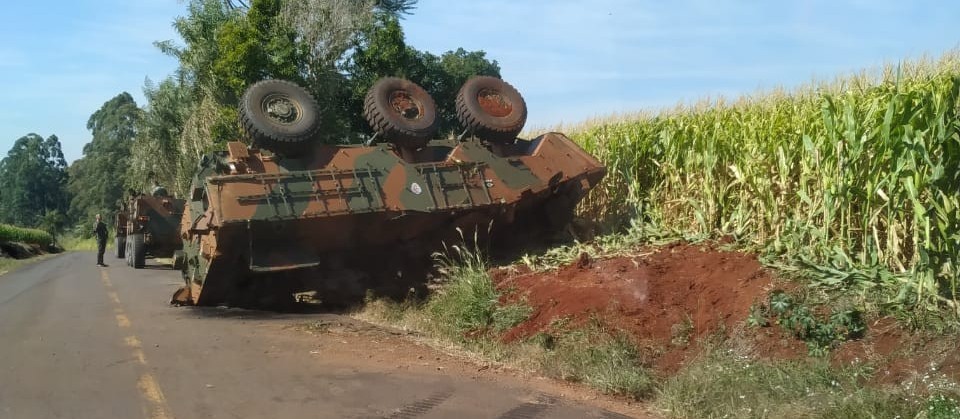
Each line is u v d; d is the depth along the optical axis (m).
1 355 9.14
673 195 12.78
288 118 11.62
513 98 13.29
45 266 30.19
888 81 9.48
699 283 9.20
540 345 8.83
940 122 7.91
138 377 7.90
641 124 14.23
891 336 7.43
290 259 11.38
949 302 7.69
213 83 24.77
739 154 11.08
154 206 27.52
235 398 7.09
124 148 81.12
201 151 26.17
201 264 12.39
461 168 12.27
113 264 30.12
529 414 6.75
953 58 9.92
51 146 108.25
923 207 8.13
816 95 11.23
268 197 11.05
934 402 6.07
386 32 24.28
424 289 12.15
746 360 7.55
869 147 8.83
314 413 6.62
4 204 104.88
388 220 11.70
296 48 22.84
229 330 10.70
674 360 8.11
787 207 10.09
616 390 7.60
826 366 7.13
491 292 10.51
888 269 8.62
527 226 13.27
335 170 11.59
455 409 6.83
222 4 26.31
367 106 12.42
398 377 7.97
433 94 25.72
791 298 7.99
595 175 12.98
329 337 10.08
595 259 11.02
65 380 7.80
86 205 91.56
